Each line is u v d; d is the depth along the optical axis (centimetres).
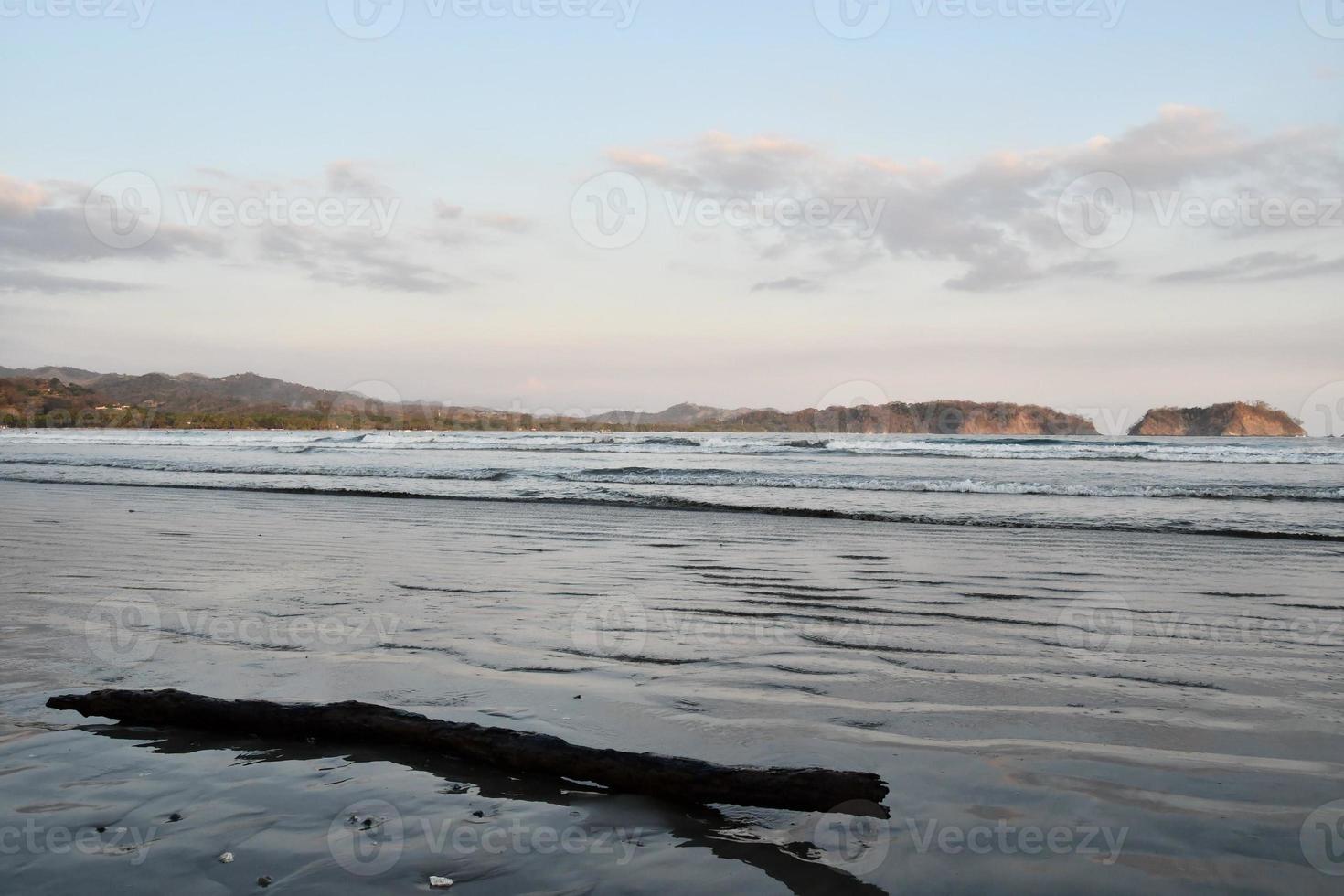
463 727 309
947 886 217
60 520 1121
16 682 392
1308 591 647
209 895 213
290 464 2589
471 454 3331
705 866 229
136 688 375
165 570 720
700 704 362
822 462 2762
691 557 814
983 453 3136
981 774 287
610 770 281
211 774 291
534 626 510
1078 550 880
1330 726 333
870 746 314
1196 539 984
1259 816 253
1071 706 361
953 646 465
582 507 1360
